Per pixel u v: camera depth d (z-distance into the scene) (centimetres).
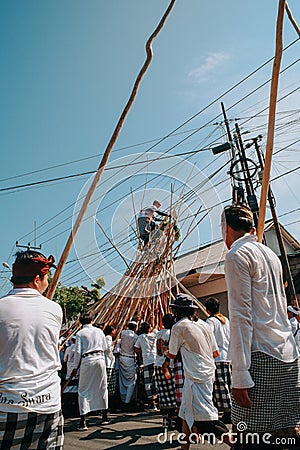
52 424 223
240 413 221
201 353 427
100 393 662
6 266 930
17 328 223
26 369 219
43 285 256
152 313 962
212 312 616
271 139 295
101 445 519
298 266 1379
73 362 699
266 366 217
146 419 707
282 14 279
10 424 209
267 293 231
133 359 864
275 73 287
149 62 283
